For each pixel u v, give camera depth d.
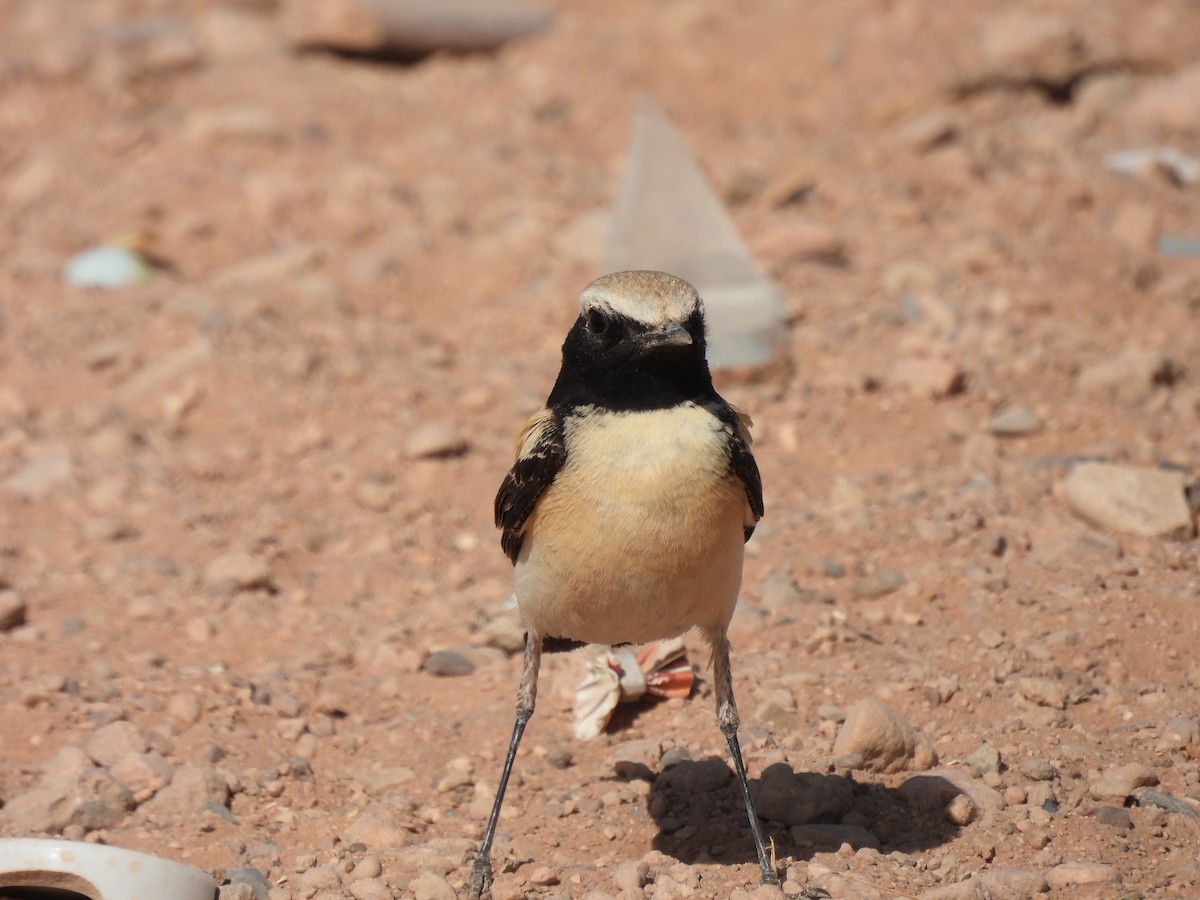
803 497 12.88
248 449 14.36
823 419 14.13
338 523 13.27
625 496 7.67
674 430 7.73
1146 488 11.77
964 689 9.87
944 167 19.12
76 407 15.24
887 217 18.25
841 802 8.77
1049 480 12.69
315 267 18.00
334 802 9.42
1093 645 10.11
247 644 11.48
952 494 12.58
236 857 8.66
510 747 8.41
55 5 26.06
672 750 9.60
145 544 12.93
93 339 16.42
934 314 15.76
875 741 9.15
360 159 20.86
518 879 8.31
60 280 17.89
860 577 11.56
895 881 7.95
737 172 19.19
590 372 7.90
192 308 16.81
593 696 10.07
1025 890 7.72
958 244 17.34
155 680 10.57
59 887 7.78
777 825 8.75
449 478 13.84
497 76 23.45
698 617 8.19
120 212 19.53
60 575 12.43
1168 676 9.84
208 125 21.27
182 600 12.00
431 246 18.53
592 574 7.86
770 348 14.89
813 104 21.67
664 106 22.22
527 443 8.09
